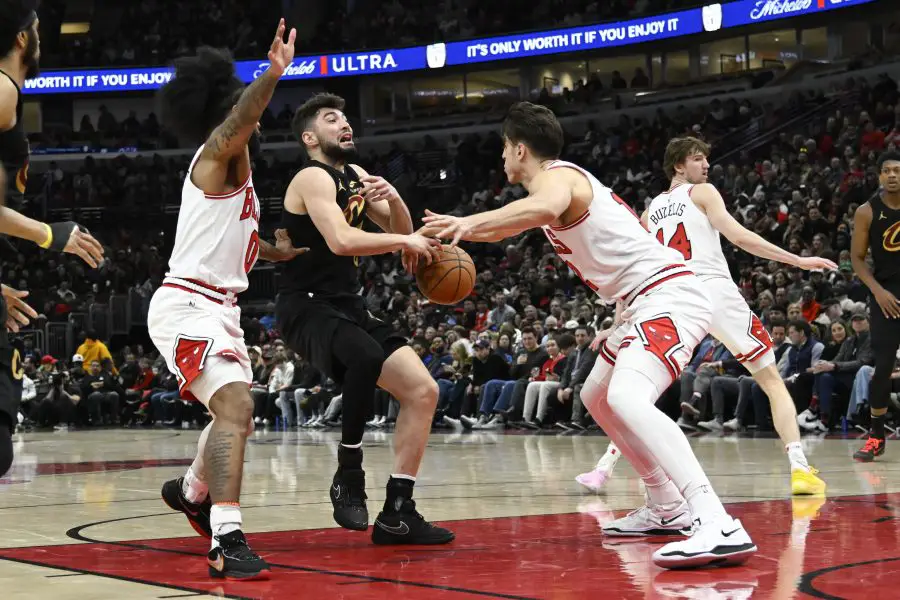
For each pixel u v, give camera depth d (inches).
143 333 911.7
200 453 146.2
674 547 122.6
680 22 944.9
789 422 204.8
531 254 774.5
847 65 898.7
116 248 1070.4
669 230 214.8
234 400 131.0
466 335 584.4
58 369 756.0
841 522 159.0
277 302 165.5
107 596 107.6
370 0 1203.2
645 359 136.6
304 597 106.2
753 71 979.9
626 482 236.2
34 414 709.9
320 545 148.4
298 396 599.5
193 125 145.3
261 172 1115.9
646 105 1003.9
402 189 1026.7
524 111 150.5
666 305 141.3
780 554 130.0
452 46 1065.5
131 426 709.9
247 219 140.1
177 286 137.3
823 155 769.6
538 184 141.8
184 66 144.6
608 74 1084.5
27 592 110.1
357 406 153.1
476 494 212.5
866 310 436.1
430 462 300.2
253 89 126.4
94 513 191.6
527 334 519.5
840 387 417.4
